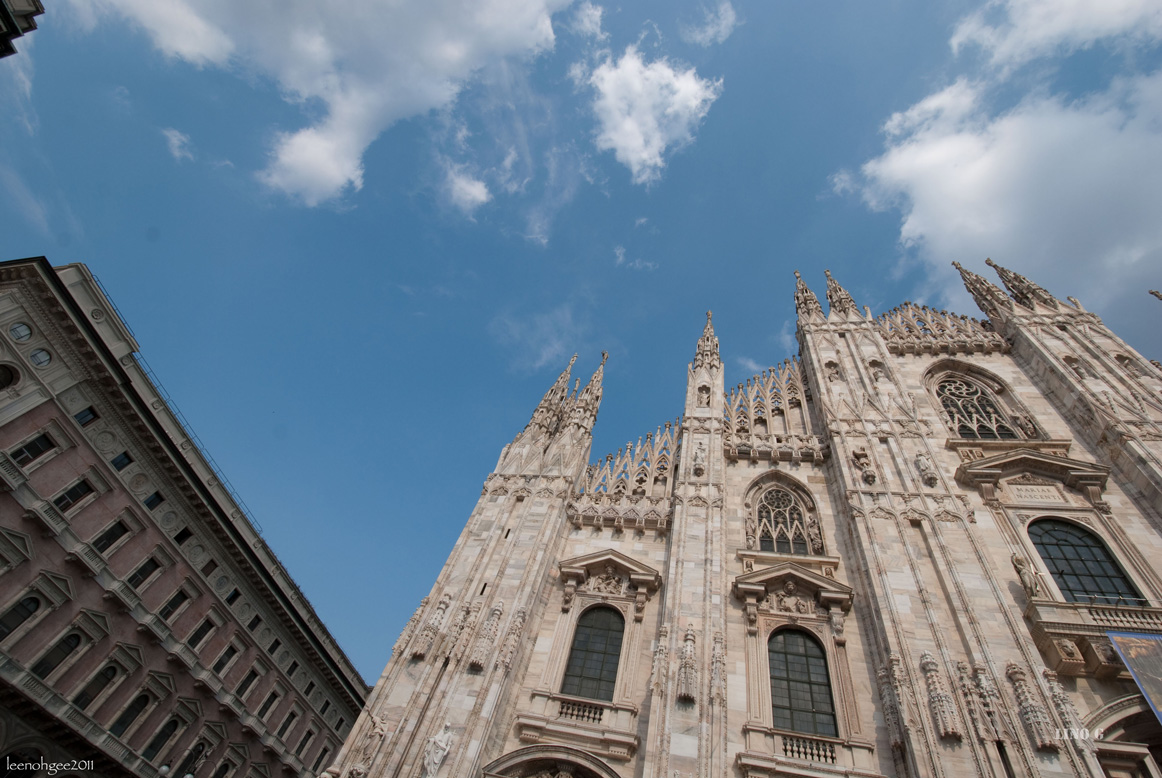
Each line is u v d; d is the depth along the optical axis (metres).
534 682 26.86
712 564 28.47
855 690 24.84
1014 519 29.55
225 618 44.12
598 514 33.34
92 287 36.28
